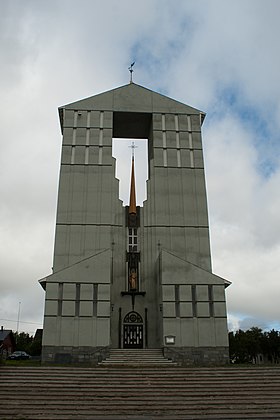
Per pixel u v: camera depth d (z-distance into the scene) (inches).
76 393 870.4
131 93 1803.6
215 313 1365.7
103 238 1585.9
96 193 1646.2
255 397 874.1
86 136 1724.9
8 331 2677.2
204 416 776.3
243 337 3090.6
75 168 1673.2
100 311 1334.9
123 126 1910.7
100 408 809.5
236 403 843.4
